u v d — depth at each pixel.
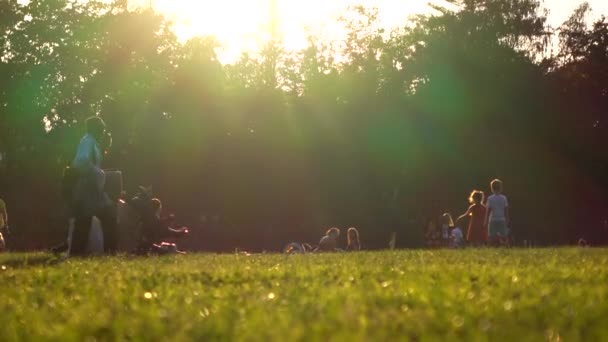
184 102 82.31
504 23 82.88
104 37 77.00
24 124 72.94
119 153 79.75
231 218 83.06
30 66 72.62
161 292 9.84
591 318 7.16
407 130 81.38
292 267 14.52
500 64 80.81
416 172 81.88
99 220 21.48
